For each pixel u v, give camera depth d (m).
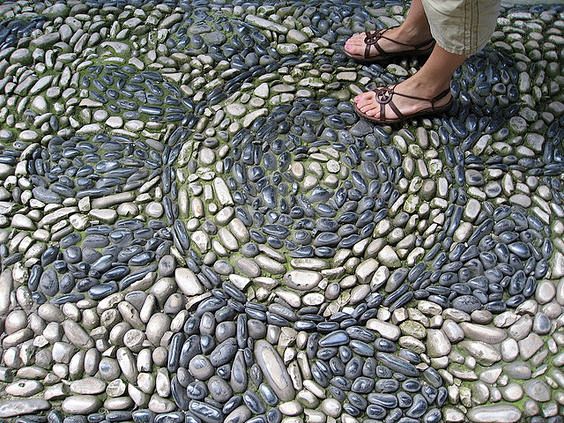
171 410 1.39
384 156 1.68
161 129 1.78
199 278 1.53
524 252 1.56
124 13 2.02
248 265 1.54
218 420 1.38
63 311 1.49
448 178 1.67
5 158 1.71
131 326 1.48
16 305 1.50
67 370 1.43
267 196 1.62
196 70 1.90
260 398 1.41
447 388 1.42
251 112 1.77
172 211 1.63
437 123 1.77
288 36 1.98
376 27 2.01
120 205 1.63
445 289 1.52
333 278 1.54
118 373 1.43
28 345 1.45
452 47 1.47
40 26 1.99
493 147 1.74
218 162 1.68
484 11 1.38
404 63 1.91
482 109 1.81
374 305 1.50
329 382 1.42
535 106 1.84
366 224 1.59
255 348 1.46
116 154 1.72
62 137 1.76
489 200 1.65
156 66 1.91
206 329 1.46
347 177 1.65
